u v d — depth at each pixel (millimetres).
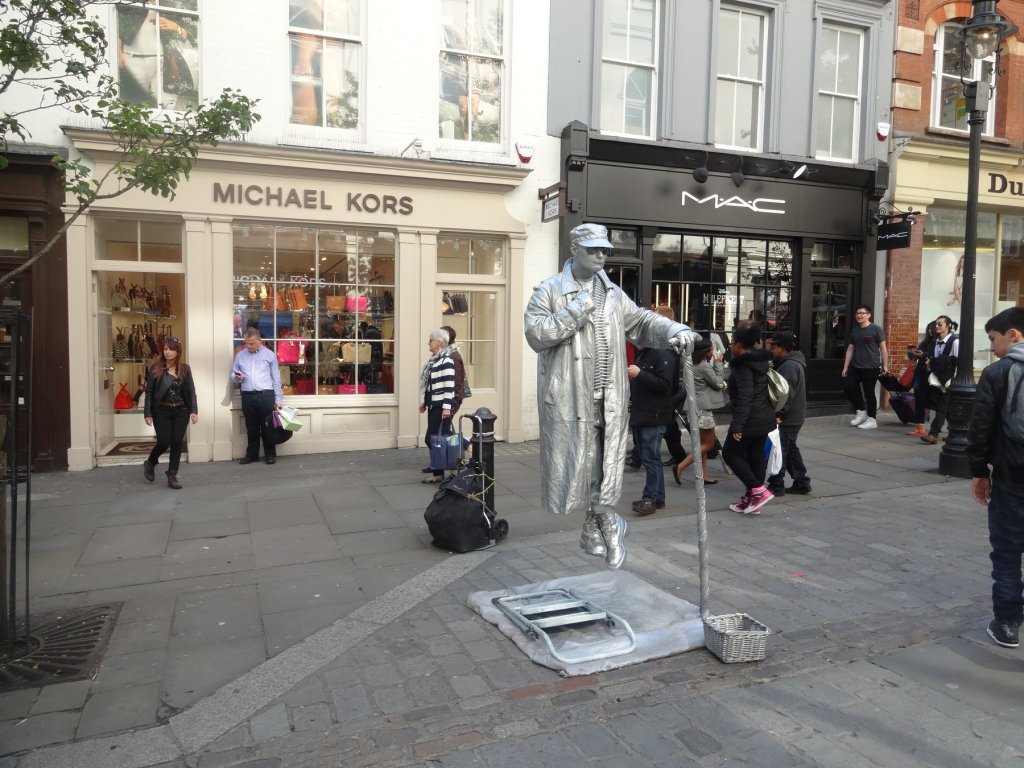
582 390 4070
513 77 9820
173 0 8430
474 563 5324
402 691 3512
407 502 7020
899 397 11016
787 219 11523
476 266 10023
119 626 4281
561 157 10125
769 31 11383
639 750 3039
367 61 9125
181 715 3309
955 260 13320
